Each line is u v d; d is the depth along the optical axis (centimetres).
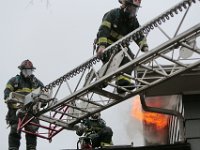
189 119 988
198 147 966
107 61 924
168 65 916
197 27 834
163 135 1165
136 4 904
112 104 967
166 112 1001
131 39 879
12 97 1002
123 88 923
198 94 1005
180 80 962
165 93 1012
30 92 1030
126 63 885
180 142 975
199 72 947
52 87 980
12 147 1039
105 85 927
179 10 842
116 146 972
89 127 1057
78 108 996
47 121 1025
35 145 1045
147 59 887
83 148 1033
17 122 1040
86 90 937
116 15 910
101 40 898
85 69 934
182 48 862
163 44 850
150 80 930
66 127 1042
